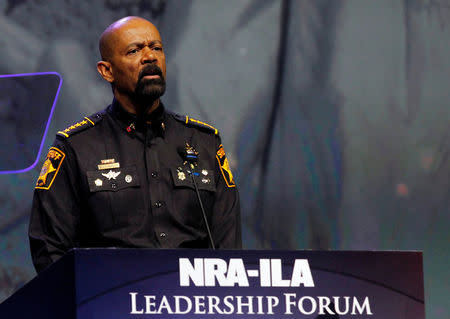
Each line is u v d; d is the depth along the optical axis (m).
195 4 20.34
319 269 6.30
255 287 6.20
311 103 20.19
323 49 20.28
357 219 19.91
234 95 20.23
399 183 20.03
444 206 20.00
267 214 20.03
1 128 19.28
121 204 8.39
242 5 20.42
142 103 8.77
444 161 20.06
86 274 5.90
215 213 9.01
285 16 20.42
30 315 6.11
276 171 20.14
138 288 5.99
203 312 6.09
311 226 19.98
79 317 5.84
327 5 20.38
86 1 20.08
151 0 20.31
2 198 19.11
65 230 8.42
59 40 19.83
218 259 6.17
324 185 20.02
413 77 20.23
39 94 19.55
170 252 6.09
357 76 20.20
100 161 8.57
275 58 20.38
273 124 20.23
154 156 8.70
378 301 6.34
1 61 19.45
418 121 20.19
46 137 19.42
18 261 19.09
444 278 19.78
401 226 19.94
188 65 20.17
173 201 8.58
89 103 19.72
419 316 6.39
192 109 20.08
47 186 8.52
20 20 19.75
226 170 9.23
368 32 20.28
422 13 20.34
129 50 8.70
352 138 20.05
